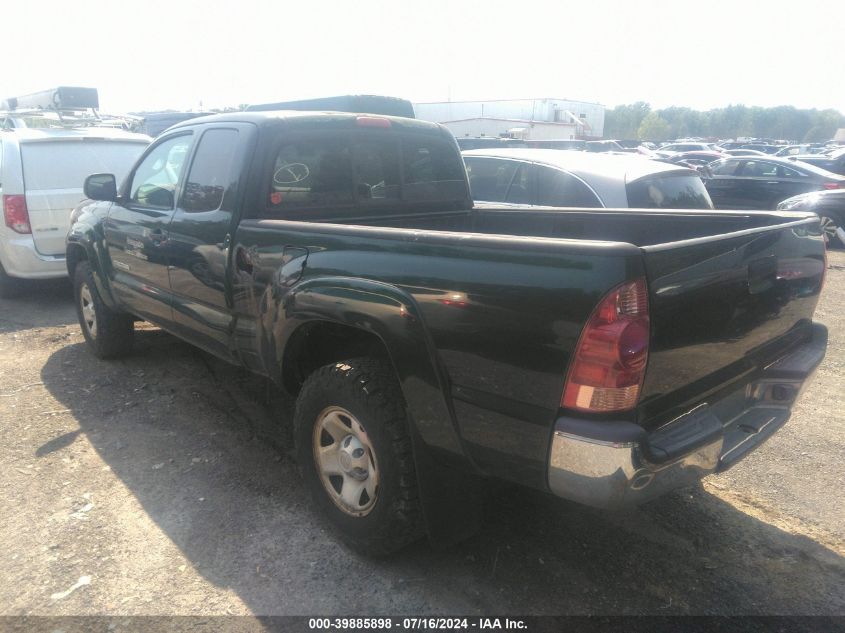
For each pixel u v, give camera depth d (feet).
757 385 9.79
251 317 11.35
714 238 7.99
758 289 8.91
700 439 7.77
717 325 8.24
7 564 9.54
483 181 23.98
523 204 22.53
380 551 9.50
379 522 9.20
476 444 8.05
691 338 7.82
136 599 8.86
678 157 92.53
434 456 8.66
